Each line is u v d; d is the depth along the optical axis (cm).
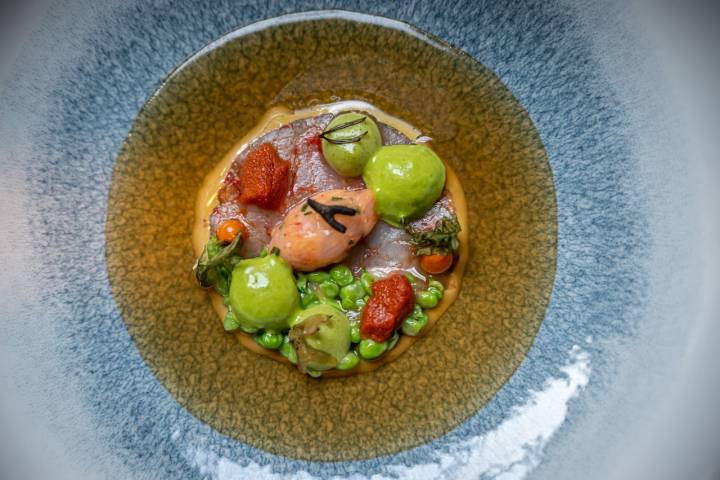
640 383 21
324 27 25
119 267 24
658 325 22
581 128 23
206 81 25
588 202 23
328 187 24
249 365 24
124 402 22
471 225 24
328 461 23
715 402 20
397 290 22
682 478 20
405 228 23
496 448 22
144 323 24
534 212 24
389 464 22
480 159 25
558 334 23
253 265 22
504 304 24
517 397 23
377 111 25
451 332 24
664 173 22
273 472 22
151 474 22
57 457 21
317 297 23
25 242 23
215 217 24
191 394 23
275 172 23
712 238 21
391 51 25
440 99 25
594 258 23
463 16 24
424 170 23
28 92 23
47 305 23
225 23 24
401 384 23
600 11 22
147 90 24
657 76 22
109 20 23
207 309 24
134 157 24
